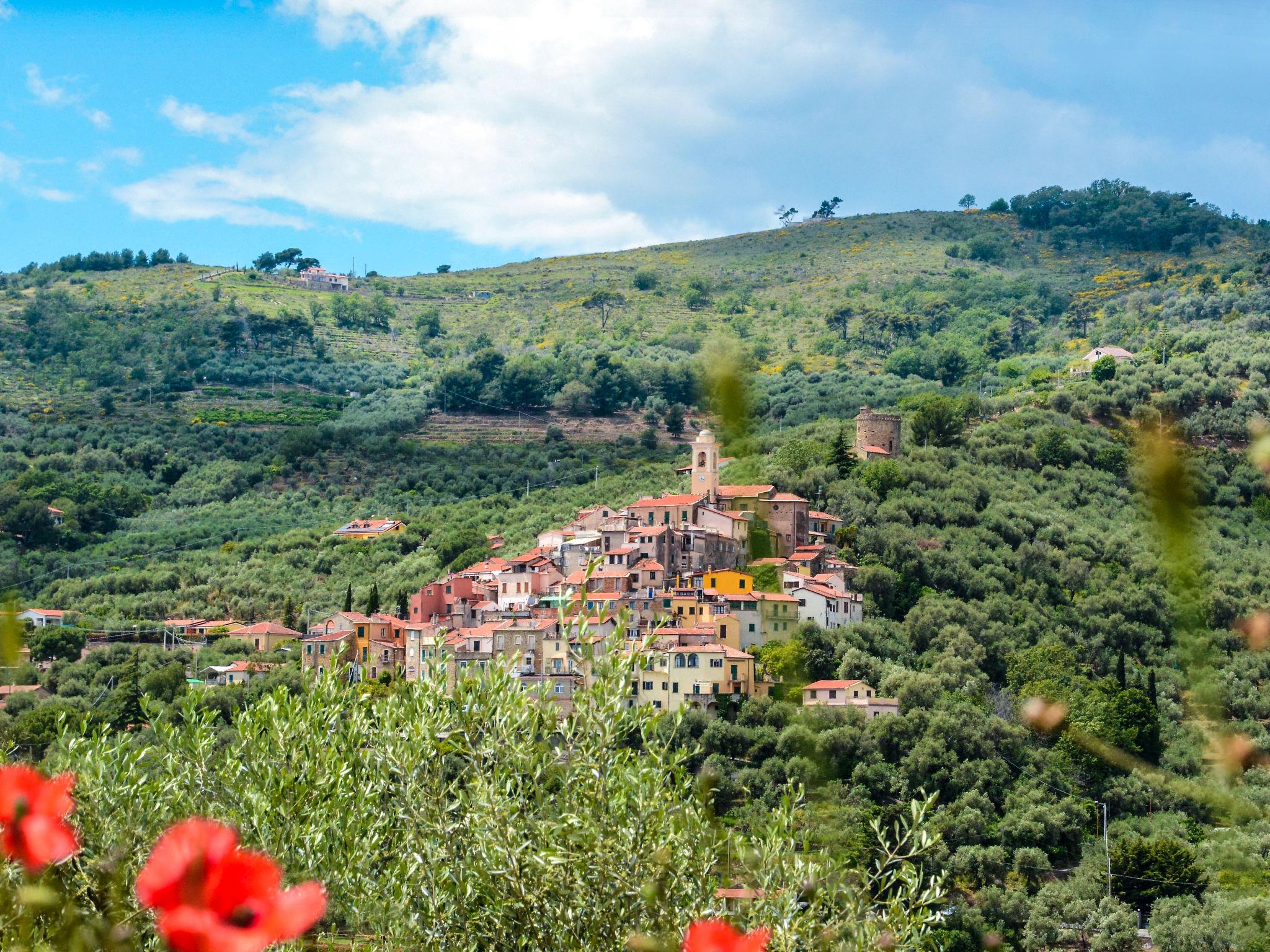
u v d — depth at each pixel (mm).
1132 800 95812
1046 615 139875
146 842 18109
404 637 137125
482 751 22750
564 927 19625
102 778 22875
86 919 9594
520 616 132000
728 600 126875
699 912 19328
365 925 21938
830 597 131250
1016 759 103438
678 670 116750
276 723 25766
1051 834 92938
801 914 20531
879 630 129875
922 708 108125
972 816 93875
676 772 22344
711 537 142375
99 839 18953
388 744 24109
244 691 110500
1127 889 81812
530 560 143750
